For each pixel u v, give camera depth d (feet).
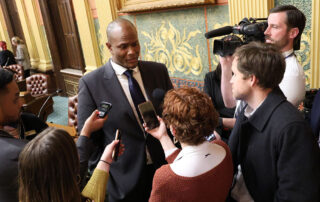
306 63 8.50
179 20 11.89
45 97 15.62
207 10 10.64
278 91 3.88
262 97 3.88
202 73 11.82
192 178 3.41
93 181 4.33
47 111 13.61
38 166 3.18
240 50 3.94
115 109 5.75
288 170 3.47
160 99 5.93
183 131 3.57
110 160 4.57
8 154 3.81
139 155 5.75
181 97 3.65
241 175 4.68
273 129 3.64
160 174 3.50
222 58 5.29
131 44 5.54
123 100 5.75
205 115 3.55
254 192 4.15
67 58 22.26
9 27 28.30
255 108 3.99
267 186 3.93
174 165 3.56
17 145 3.96
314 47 8.11
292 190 3.46
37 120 6.13
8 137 4.11
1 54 22.65
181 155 3.71
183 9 11.52
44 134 3.39
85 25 17.40
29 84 17.47
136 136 5.79
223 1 9.97
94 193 4.26
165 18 12.46
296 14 5.52
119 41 5.47
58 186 3.30
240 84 3.93
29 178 3.25
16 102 4.51
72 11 18.74
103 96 5.79
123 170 5.75
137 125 5.82
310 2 7.95
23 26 25.11
